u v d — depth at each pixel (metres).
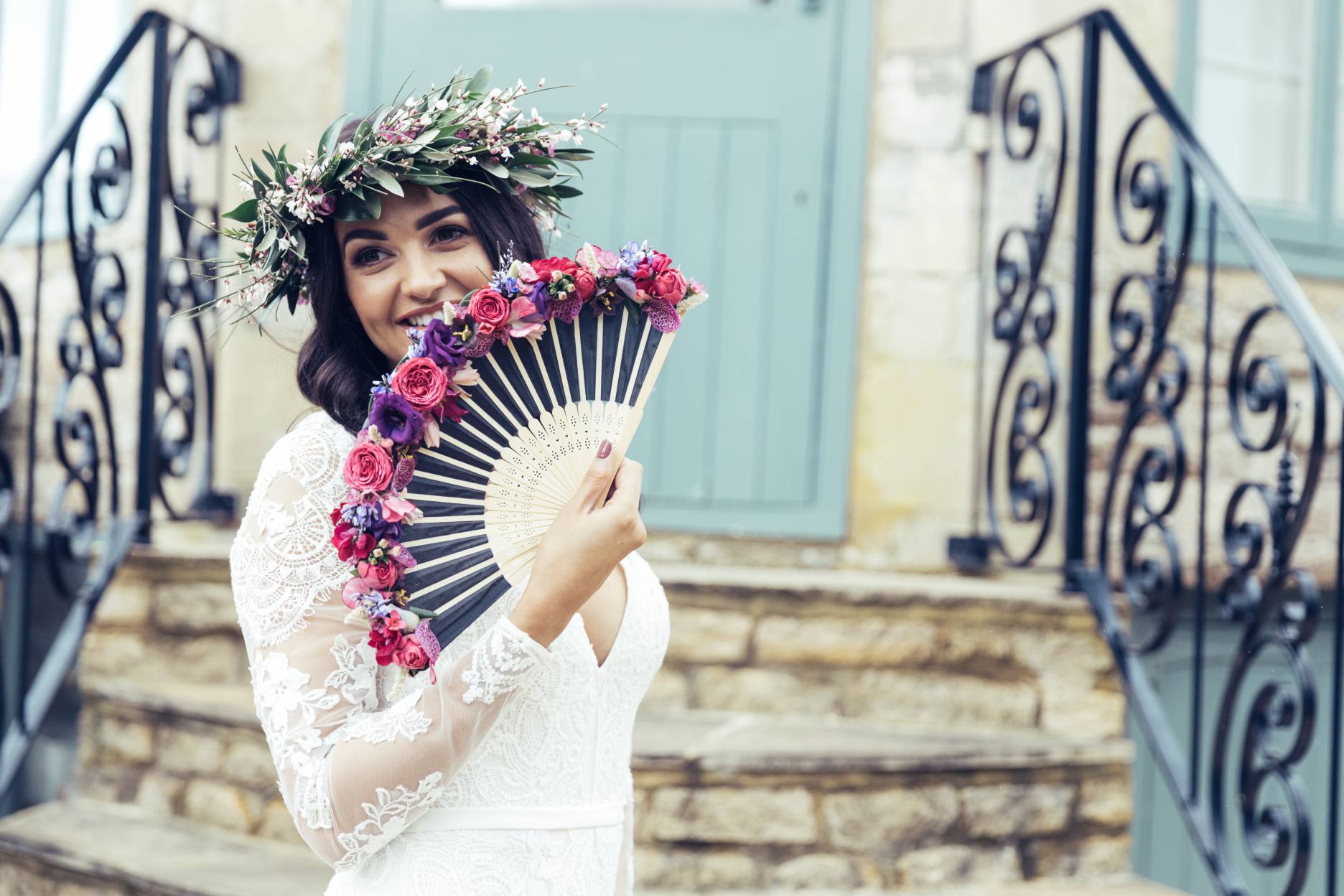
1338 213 4.34
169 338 3.78
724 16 3.79
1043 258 3.38
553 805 1.49
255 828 2.96
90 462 3.31
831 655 3.18
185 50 3.57
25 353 4.49
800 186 3.76
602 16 3.81
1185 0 3.94
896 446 3.71
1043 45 3.39
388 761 1.29
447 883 1.43
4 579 4.57
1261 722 2.70
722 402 3.78
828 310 3.74
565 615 1.34
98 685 3.20
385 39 3.84
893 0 3.74
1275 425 2.73
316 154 1.57
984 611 3.15
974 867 2.91
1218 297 3.99
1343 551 2.56
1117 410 3.73
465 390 1.39
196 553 3.29
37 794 4.54
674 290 1.41
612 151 3.82
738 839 2.78
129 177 3.37
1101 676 3.11
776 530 3.74
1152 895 2.89
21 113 4.80
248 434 3.79
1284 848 2.60
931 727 3.15
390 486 1.35
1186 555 3.88
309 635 1.38
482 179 1.62
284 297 1.72
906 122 3.73
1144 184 3.23
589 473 1.36
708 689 3.19
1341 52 4.33
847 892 2.81
